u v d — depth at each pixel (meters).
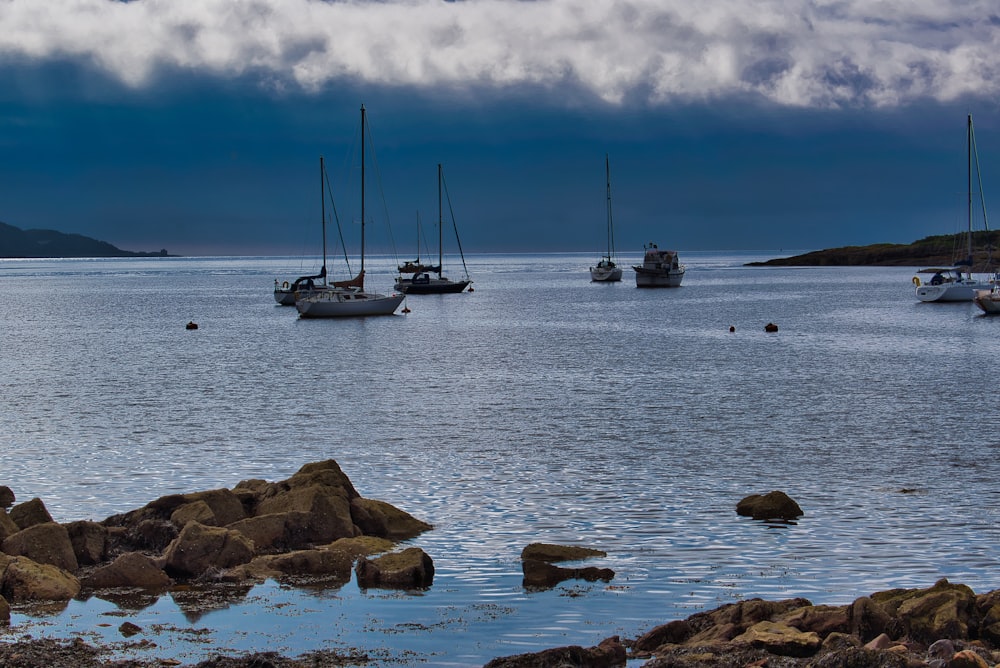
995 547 25.75
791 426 42.94
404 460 36.66
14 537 24.16
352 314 119.12
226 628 20.80
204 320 116.31
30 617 21.31
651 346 81.56
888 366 65.88
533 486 32.44
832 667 16.78
